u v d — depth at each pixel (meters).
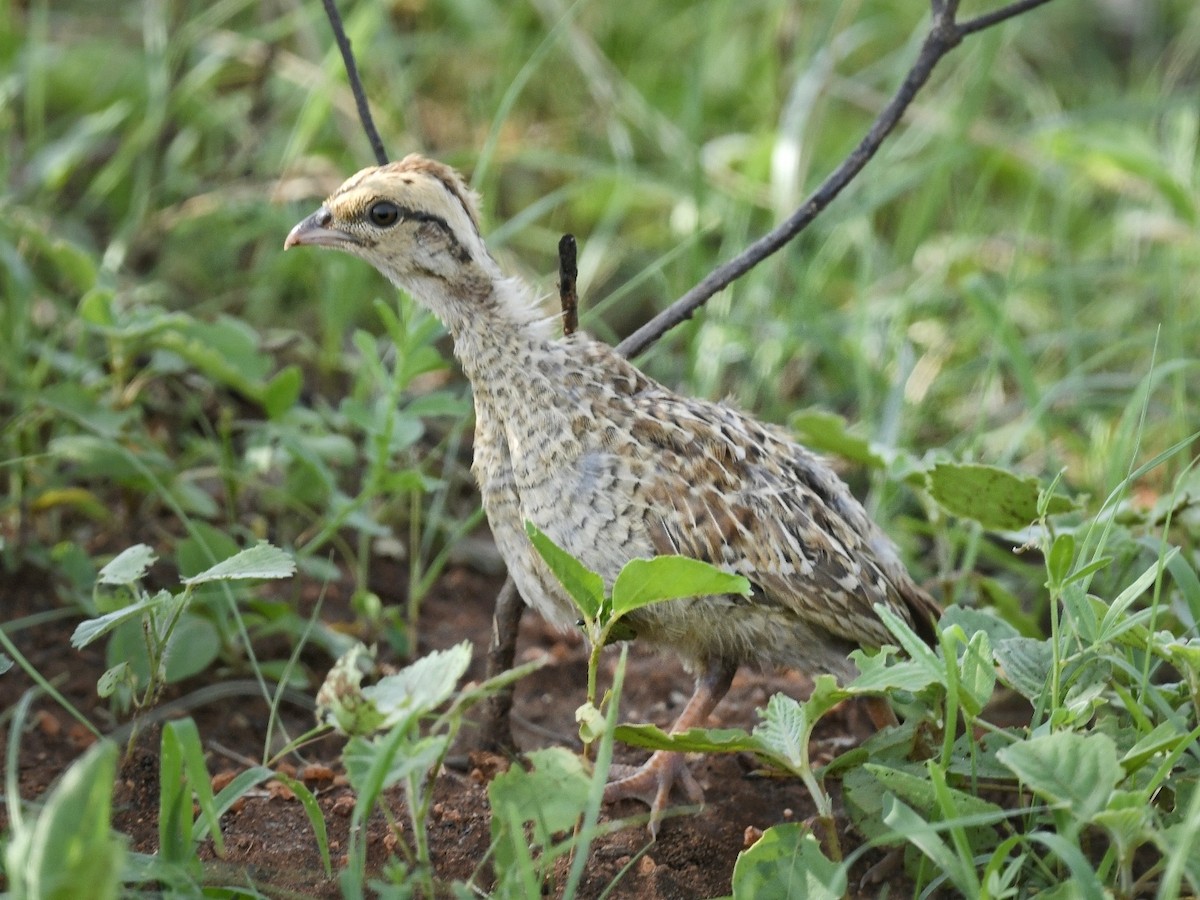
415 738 7.37
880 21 17.30
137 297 12.72
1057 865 7.59
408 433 9.98
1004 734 7.48
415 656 10.80
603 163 15.80
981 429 11.62
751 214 15.12
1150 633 7.59
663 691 10.41
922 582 11.59
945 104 15.59
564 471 8.55
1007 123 17.77
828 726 9.95
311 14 15.67
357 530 11.82
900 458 9.90
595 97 16.03
